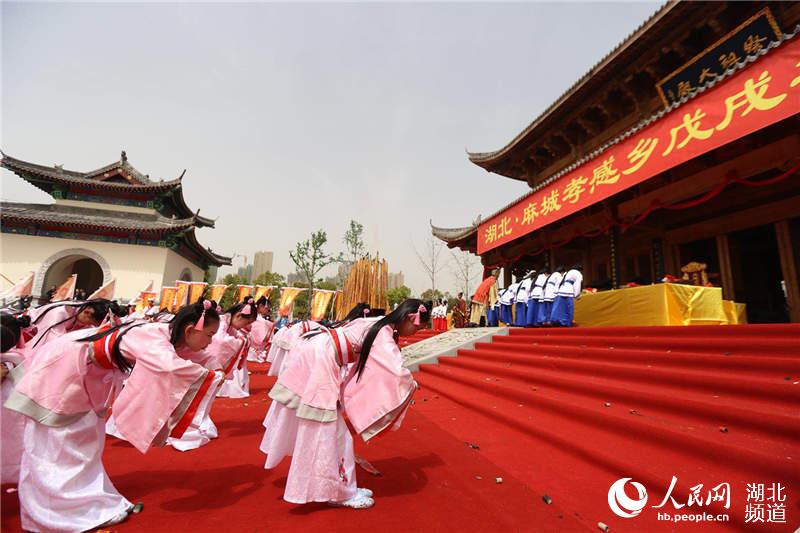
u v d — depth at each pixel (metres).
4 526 2.06
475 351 7.99
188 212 30.44
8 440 2.56
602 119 12.34
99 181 25.47
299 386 2.61
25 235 23.34
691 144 6.11
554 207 9.48
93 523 2.08
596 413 3.75
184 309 2.58
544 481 2.86
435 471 3.07
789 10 7.55
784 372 3.40
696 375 3.73
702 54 8.52
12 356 2.62
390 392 2.62
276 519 2.25
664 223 10.40
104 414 2.38
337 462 2.45
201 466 3.09
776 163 6.00
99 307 3.83
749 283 12.08
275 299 28.38
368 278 10.66
